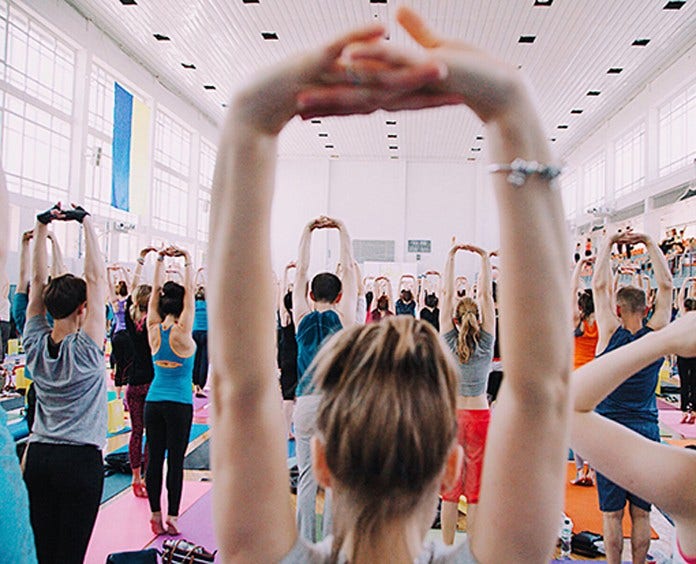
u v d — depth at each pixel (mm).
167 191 15062
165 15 10500
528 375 531
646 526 2916
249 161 484
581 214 17266
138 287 4242
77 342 2346
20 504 1350
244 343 544
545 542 570
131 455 4230
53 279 2371
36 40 9539
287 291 4543
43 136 9805
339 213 20812
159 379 3553
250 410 576
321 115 465
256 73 452
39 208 9289
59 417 2340
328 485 610
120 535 3557
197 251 16719
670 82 11367
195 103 15969
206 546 3424
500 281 515
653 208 12102
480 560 583
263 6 10008
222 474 595
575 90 13188
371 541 562
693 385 6742
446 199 20781
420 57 394
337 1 9711
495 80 442
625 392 2766
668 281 2807
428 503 582
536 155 469
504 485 566
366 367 586
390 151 19656
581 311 4066
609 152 14844
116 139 11586
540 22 10125
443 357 620
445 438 574
